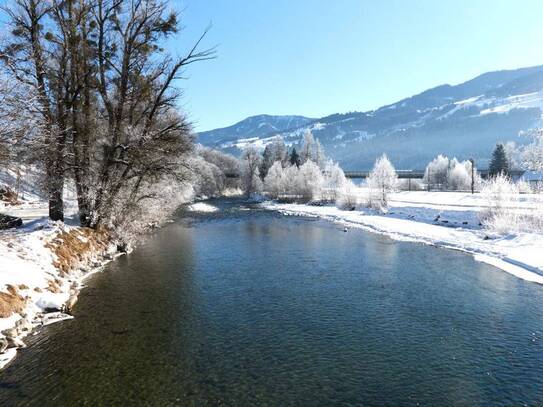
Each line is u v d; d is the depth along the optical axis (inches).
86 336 482.6
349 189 2421.3
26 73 738.2
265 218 1952.5
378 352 459.5
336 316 571.5
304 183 3061.0
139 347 459.8
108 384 380.8
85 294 638.5
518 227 1170.0
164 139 938.7
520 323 546.3
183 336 494.3
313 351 459.8
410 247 1108.5
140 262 884.0
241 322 544.4
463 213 1496.1
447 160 4453.7
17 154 502.0
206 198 3678.6
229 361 433.1
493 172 3865.7
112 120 919.7
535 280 751.7
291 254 1007.0
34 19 799.7
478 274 802.2
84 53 857.5
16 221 799.1
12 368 403.9
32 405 344.8
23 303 497.7
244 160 4077.3
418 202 2106.3
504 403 362.0
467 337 501.7
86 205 904.9
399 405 358.3
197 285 714.2
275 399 362.9
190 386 381.4
